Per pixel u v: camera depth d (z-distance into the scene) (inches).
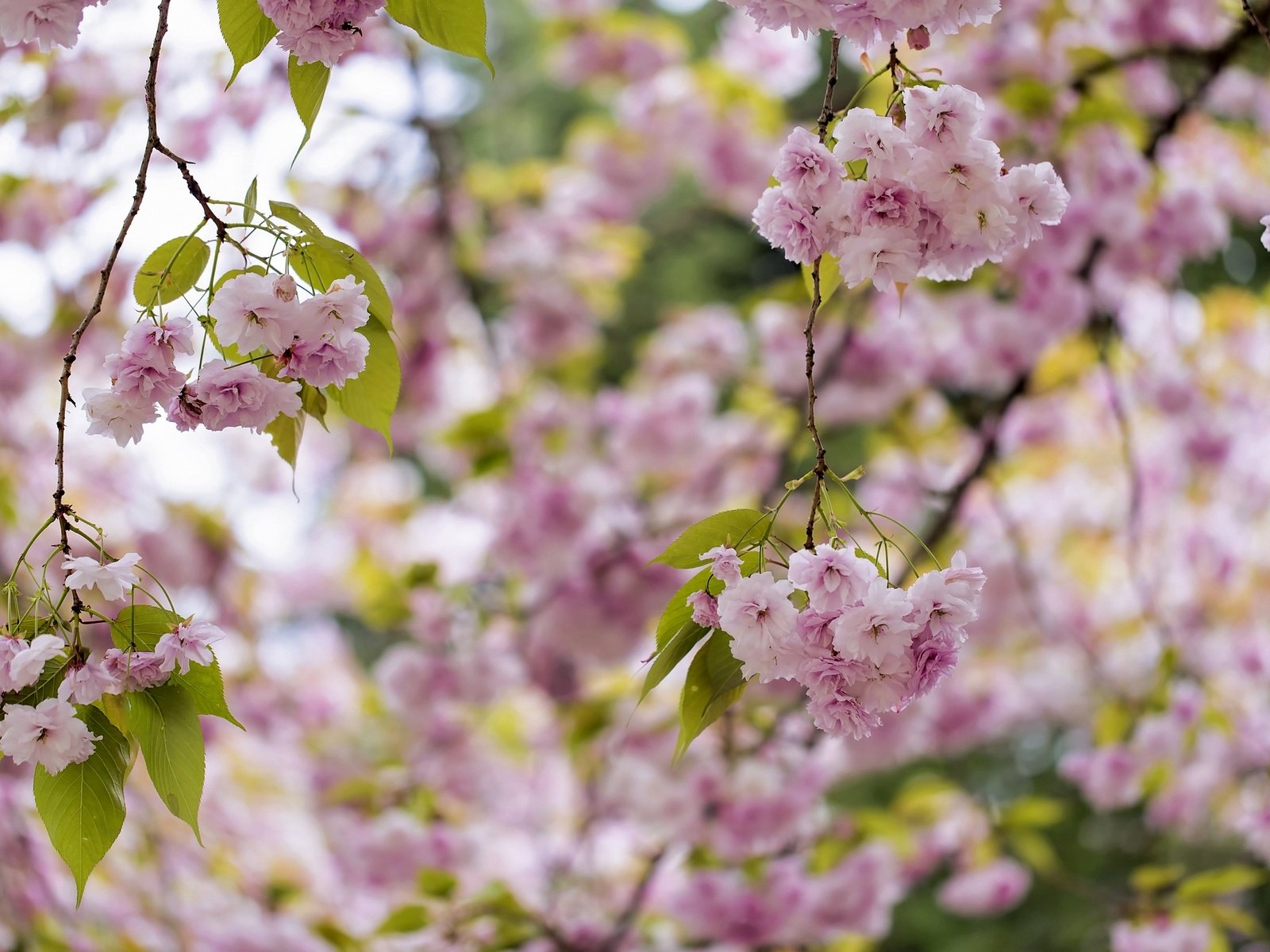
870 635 43.8
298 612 241.6
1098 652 203.9
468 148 366.3
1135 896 133.3
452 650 168.1
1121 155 127.7
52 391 175.0
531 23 368.5
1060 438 193.9
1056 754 334.0
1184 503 198.2
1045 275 143.1
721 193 238.7
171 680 46.6
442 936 120.9
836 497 138.1
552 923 142.3
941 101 44.7
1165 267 146.0
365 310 46.6
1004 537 190.9
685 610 47.8
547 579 174.9
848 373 182.7
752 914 140.9
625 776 143.1
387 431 54.1
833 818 154.6
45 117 137.9
